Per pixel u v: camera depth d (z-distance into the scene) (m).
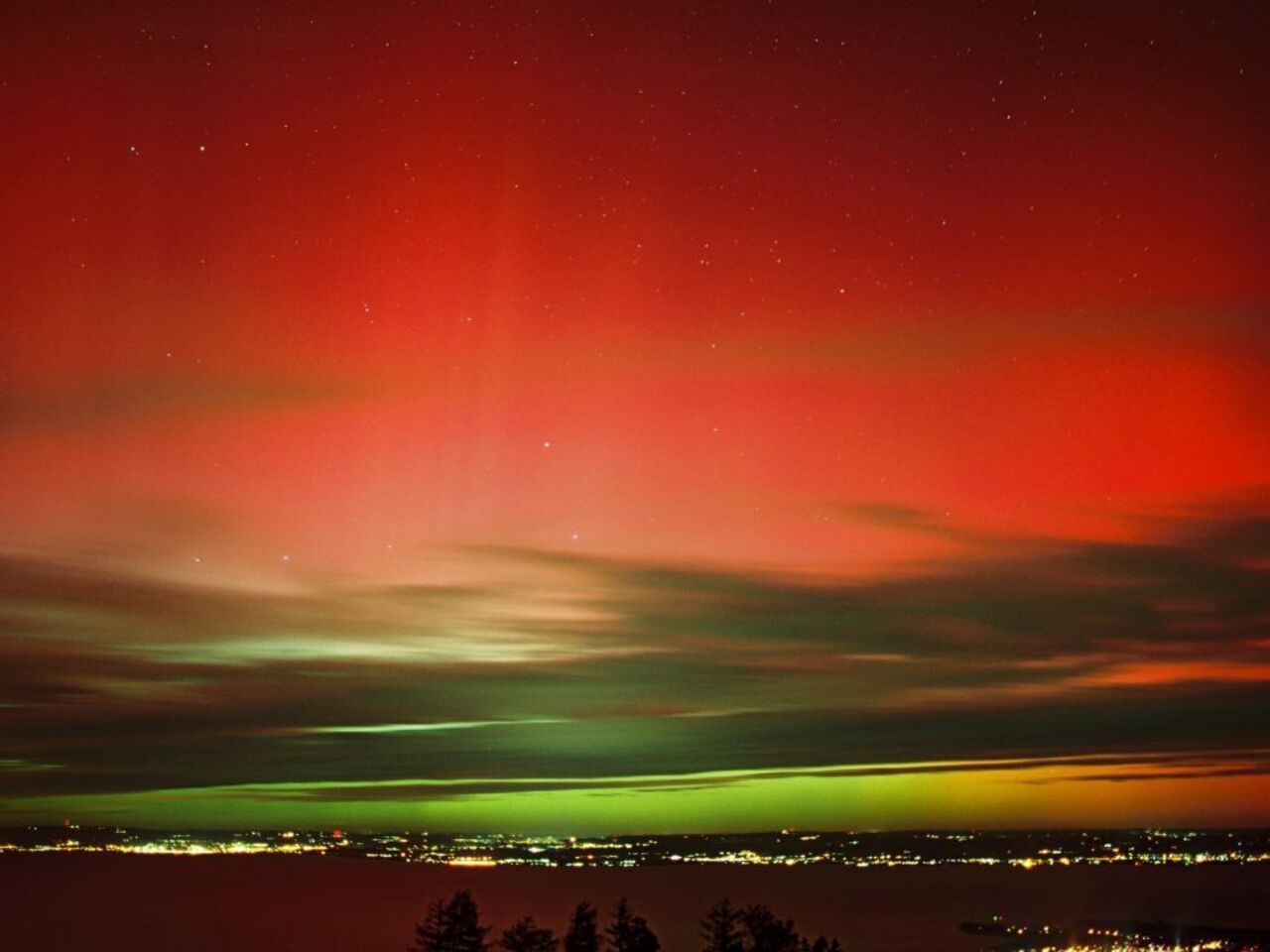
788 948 37.34
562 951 43.56
